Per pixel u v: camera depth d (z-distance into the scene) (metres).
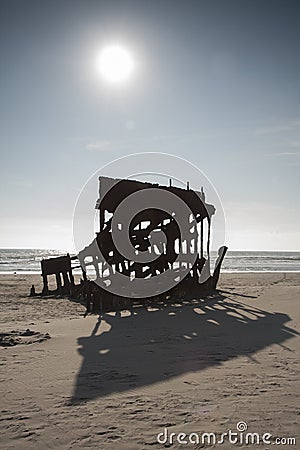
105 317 12.88
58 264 21.16
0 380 6.05
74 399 5.23
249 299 17.45
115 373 6.39
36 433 4.25
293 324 11.17
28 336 9.43
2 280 29.78
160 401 5.12
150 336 9.55
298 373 6.29
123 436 4.16
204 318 12.41
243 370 6.47
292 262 72.12
